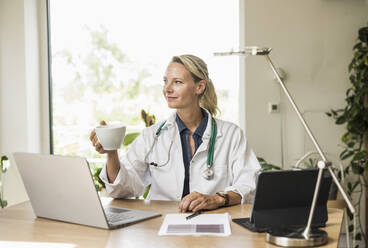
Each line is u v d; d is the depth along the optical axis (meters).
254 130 3.10
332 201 2.46
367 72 2.76
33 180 1.31
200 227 1.19
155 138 1.82
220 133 1.79
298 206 1.18
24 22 3.32
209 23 3.24
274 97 3.07
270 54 3.07
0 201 3.11
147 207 1.48
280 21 3.06
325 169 1.18
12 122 3.37
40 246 1.06
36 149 3.44
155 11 3.36
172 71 1.75
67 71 3.50
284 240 1.02
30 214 1.40
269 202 1.15
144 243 1.06
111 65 3.46
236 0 3.20
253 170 1.74
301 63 3.04
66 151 3.50
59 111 3.50
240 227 1.20
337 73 3.01
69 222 1.28
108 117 3.47
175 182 1.75
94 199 1.18
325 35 3.02
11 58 3.34
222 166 1.76
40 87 3.47
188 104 1.75
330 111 3.02
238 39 3.20
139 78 3.42
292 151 3.06
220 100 3.20
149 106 3.38
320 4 3.02
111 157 1.54
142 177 1.87
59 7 3.48
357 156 2.73
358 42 2.98
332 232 1.14
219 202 1.46
